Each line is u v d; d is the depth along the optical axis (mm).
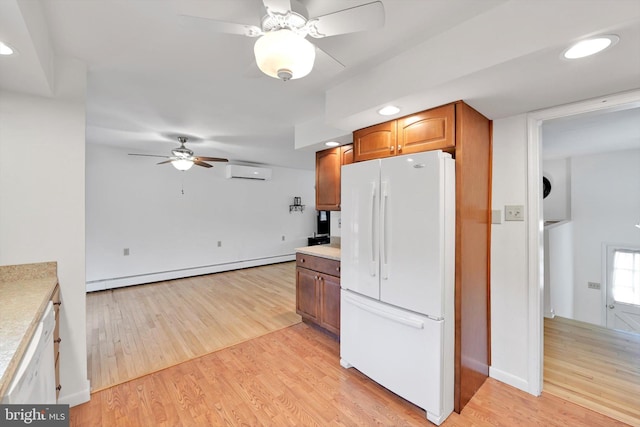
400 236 1873
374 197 2023
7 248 1679
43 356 1276
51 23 1466
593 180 4277
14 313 1229
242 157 5391
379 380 2014
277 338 2881
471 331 1953
